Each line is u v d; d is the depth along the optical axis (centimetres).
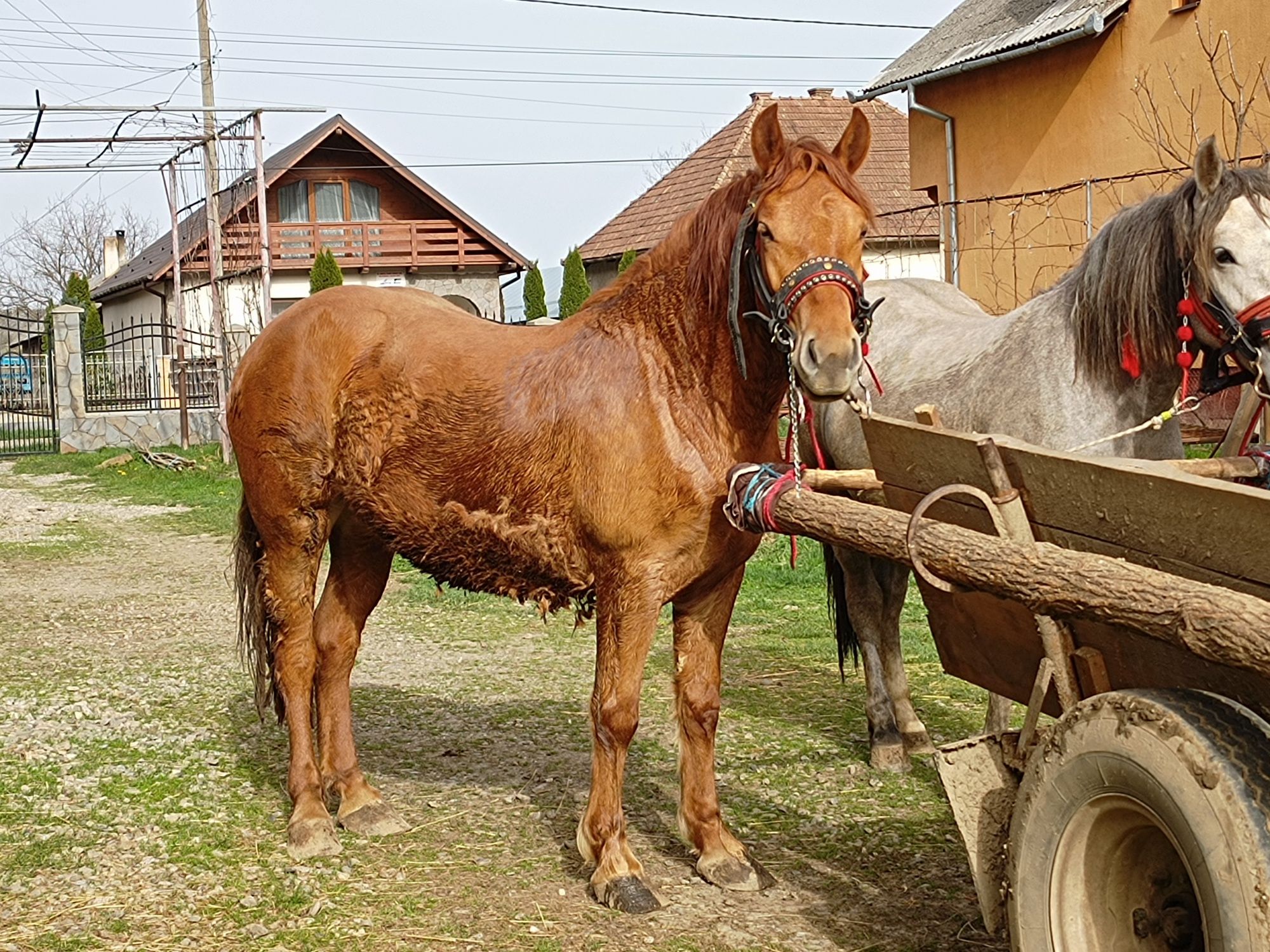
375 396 430
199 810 476
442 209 3177
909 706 536
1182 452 417
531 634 802
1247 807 222
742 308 365
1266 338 362
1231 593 224
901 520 299
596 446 383
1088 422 405
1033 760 274
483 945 363
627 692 387
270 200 3127
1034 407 420
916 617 802
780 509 338
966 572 274
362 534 472
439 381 418
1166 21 1251
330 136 3069
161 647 780
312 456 441
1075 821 262
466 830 456
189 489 1669
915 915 378
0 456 2300
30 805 480
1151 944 264
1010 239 1470
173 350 2750
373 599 479
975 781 310
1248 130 1145
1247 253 363
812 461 558
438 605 901
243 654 621
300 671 457
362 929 374
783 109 2791
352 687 670
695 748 411
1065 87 1377
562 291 2698
